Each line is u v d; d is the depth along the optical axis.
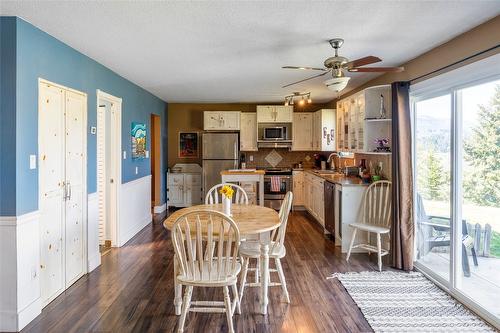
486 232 2.83
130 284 3.39
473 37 2.86
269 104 7.82
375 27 2.85
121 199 4.78
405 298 3.08
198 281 2.37
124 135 4.92
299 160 7.89
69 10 2.51
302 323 2.63
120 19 2.68
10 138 2.57
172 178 7.54
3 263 2.55
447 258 3.41
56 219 3.11
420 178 3.89
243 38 3.14
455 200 3.13
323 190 5.48
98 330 2.54
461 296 3.01
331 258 4.20
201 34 3.03
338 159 6.76
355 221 4.43
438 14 2.57
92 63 3.86
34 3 2.38
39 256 2.82
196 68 4.33
